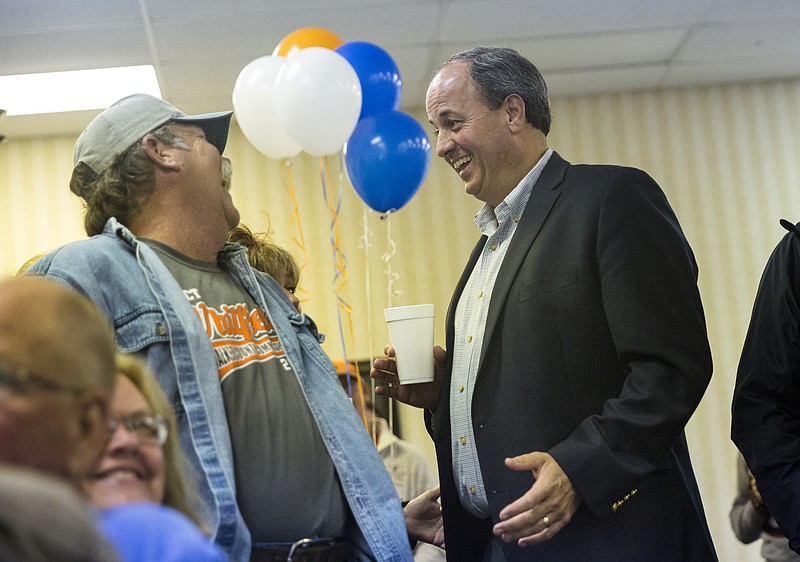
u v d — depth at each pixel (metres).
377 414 3.80
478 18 4.81
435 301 5.74
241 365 1.86
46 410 0.84
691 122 5.97
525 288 2.16
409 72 5.37
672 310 2.06
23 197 5.72
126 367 1.21
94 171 1.95
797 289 2.42
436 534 2.50
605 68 5.61
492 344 2.17
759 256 5.85
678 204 5.88
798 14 5.09
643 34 5.19
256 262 2.60
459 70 2.34
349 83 2.24
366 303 5.70
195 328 1.79
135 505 0.89
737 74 5.88
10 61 4.79
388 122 2.44
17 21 4.43
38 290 0.86
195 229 1.96
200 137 2.01
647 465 1.98
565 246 2.16
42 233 5.70
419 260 5.77
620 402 2.01
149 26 4.59
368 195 2.47
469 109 2.31
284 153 2.38
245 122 2.34
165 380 1.74
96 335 0.87
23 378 0.83
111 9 4.41
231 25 4.64
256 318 1.97
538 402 2.10
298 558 1.79
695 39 5.30
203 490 1.67
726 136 5.96
